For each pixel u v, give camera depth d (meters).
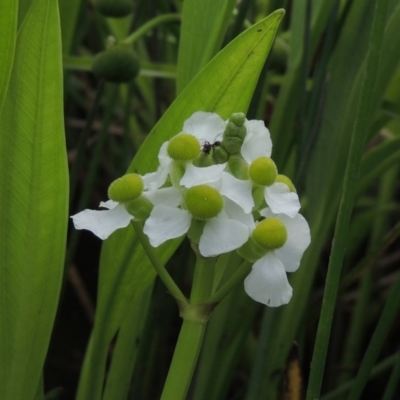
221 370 0.28
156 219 0.14
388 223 0.47
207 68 0.18
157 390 0.33
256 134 0.15
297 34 0.31
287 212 0.14
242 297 0.29
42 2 0.16
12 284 0.18
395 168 0.42
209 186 0.14
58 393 0.25
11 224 0.18
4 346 0.19
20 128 0.17
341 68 0.29
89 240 0.47
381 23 0.15
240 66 0.18
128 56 0.28
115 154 0.45
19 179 0.17
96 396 0.22
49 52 0.16
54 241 0.18
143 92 0.42
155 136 0.19
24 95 0.17
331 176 0.27
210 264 0.15
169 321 0.30
